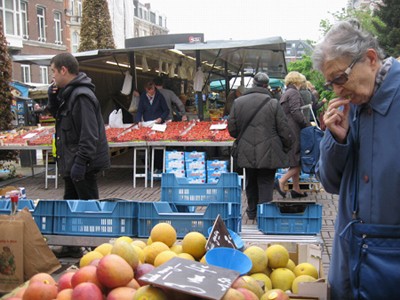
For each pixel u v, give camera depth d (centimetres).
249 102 623
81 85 454
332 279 229
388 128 197
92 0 2372
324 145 221
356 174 212
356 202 210
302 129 706
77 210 403
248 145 622
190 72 1401
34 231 352
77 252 452
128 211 389
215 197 465
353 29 196
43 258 353
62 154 464
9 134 1047
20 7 3034
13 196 382
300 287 229
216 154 1030
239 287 205
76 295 197
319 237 367
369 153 203
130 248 232
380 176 198
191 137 916
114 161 1175
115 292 203
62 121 458
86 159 448
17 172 1205
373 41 197
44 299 216
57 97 479
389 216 199
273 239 354
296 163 778
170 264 207
